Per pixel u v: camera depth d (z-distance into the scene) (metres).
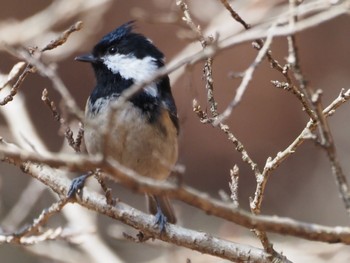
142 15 11.16
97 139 7.91
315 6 5.21
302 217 14.72
